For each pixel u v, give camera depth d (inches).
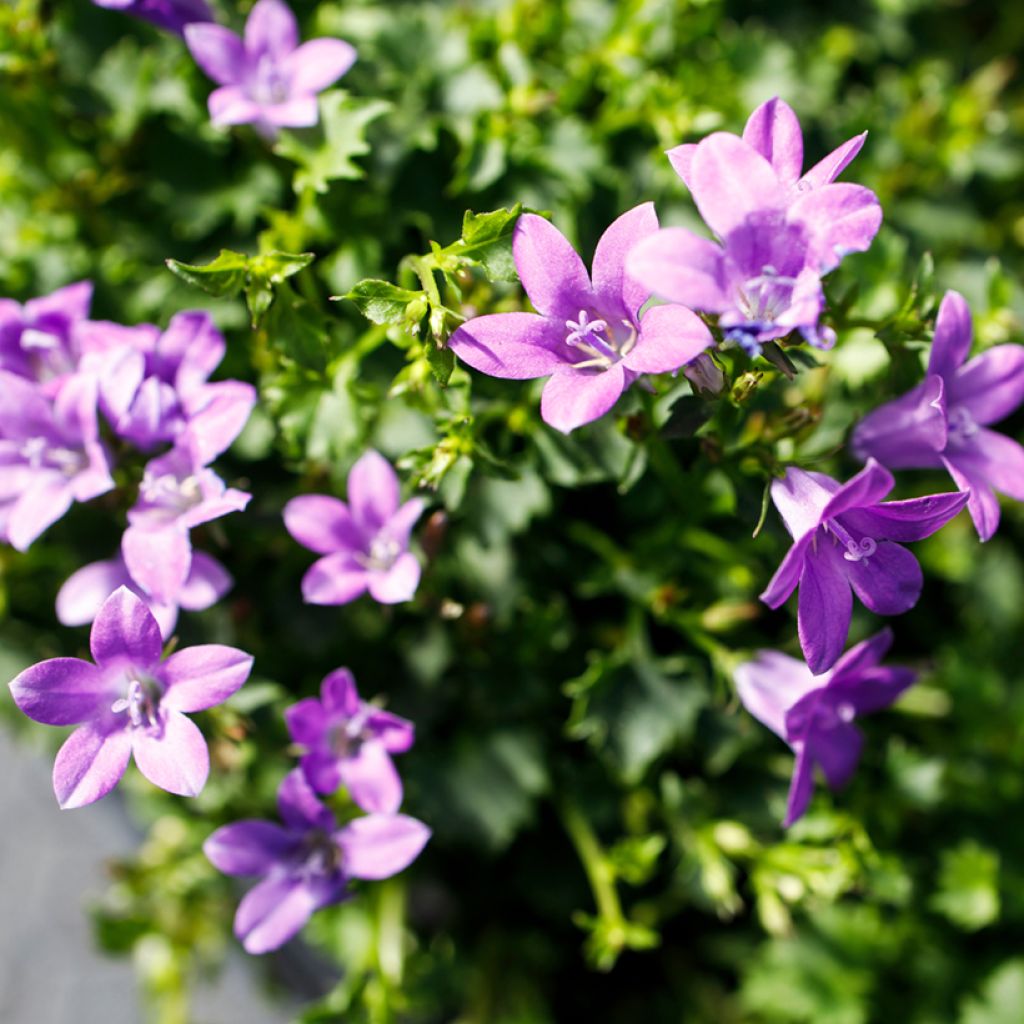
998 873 12.7
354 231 11.5
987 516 9.1
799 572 8.4
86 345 9.9
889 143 13.3
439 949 12.7
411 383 10.0
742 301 8.3
